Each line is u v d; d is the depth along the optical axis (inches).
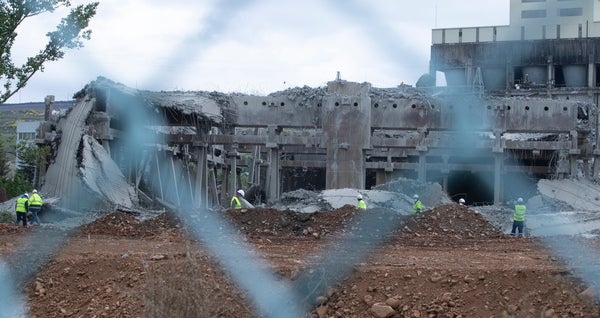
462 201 1237.1
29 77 1424.7
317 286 576.1
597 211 1569.9
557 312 524.7
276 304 562.6
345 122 1897.1
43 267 647.8
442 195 1652.3
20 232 916.0
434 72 2987.2
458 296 553.9
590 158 2167.8
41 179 1588.3
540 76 2908.5
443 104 1998.0
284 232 973.8
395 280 579.5
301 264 621.6
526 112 2014.0
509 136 2305.6
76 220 1251.8
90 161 1488.7
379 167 2481.5
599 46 2773.1
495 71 2987.2
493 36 2925.7
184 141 1891.0
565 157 2145.7
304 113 1959.9
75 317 574.2
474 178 2605.8
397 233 958.4
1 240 818.2
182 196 2085.4
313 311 562.6
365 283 580.7
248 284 581.0
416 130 2103.8
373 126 1988.2
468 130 2025.1
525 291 550.6
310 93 1955.0
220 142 1911.9
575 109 2015.3
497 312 535.2
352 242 864.9
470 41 2965.1
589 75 2787.9
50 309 591.5
